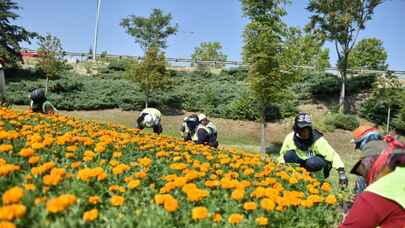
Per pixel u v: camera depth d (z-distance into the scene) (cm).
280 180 505
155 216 294
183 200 345
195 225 296
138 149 593
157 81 2545
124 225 282
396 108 2562
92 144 535
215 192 382
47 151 470
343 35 2678
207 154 615
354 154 1948
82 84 2845
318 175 610
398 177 309
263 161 650
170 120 2484
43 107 930
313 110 2720
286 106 2534
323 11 2669
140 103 2608
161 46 4747
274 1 1736
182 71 3662
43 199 277
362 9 2655
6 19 3138
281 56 1755
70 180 352
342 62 2748
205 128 941
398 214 303
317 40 2712
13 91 2619
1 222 224
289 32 1802
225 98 2705
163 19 4678
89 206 297
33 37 3281
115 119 2433
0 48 3050
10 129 614
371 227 308
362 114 2630
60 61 2952
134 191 352
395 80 2597
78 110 2550
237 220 307
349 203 496
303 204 387
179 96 2712
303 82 2986
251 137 2275
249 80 1820
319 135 640
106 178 358
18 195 256
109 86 2873
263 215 342
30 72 3183
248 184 413
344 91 2728
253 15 1764
